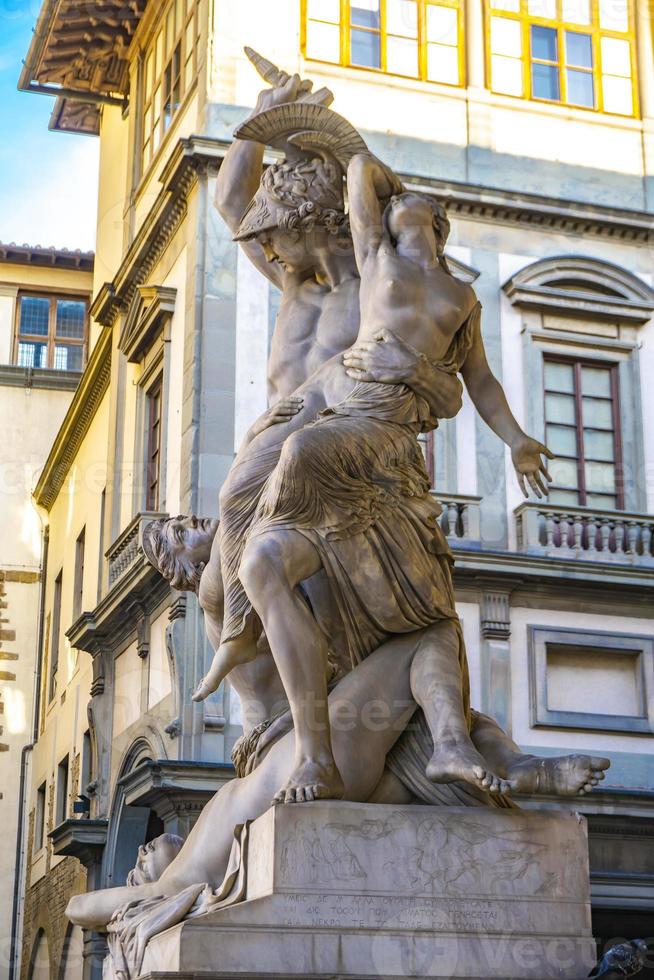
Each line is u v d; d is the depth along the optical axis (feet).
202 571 9.61
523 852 7.61
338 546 8.18
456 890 7.48
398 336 8.61
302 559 8.11
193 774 44.98
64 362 78.95
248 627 8.64
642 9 61.16
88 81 54.13
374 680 8.17
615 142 59.52
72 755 65.10
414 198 9.05
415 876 7.45
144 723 51.72
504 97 58.85
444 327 8.78
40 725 74.79
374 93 57.36
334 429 8.24
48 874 69.15
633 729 53.67
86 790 58.49
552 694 53.36
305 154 9.73
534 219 57.77
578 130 59.52
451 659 8.23
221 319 51.11
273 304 51.57
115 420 61.16
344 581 8.20
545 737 52.85
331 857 7.39
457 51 58.85
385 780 8.11
